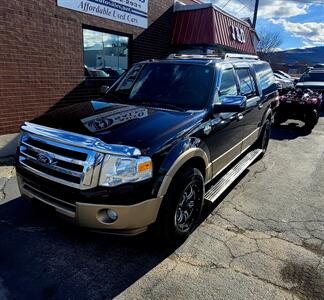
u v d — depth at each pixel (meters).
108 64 9.09
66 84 7.79
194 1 13.77
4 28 6.21
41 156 2.80
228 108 3.49
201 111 3.49
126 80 4.41
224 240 3.36
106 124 2.95
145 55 10.27
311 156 6.77
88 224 2.67
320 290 2.67
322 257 3.12
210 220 3.77
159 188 2.74
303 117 9.30
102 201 2.56
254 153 5.76
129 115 3.22
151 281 2.69
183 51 11.85
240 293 2.59
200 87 3.81
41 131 2.86
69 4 7.41
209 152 3.54
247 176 5.34
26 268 2.78
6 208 3.80
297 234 3.54
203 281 2.71
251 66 5.35
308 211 4.12
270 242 3.35
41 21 6.88
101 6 8.27
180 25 11.18
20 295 2.48
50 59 7.26
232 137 4.29
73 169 2.63
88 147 2.54
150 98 3.89
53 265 2.84
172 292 2.57
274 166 5.96
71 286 2.60
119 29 8.99
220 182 4.20
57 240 3.22
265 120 5.97
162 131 2.92
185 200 3.21
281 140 8.33
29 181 2.98
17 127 6.88
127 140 2.69
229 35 11.88
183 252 3.12
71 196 2.64
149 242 3.26
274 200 4.41
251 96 5.05
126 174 2.57
